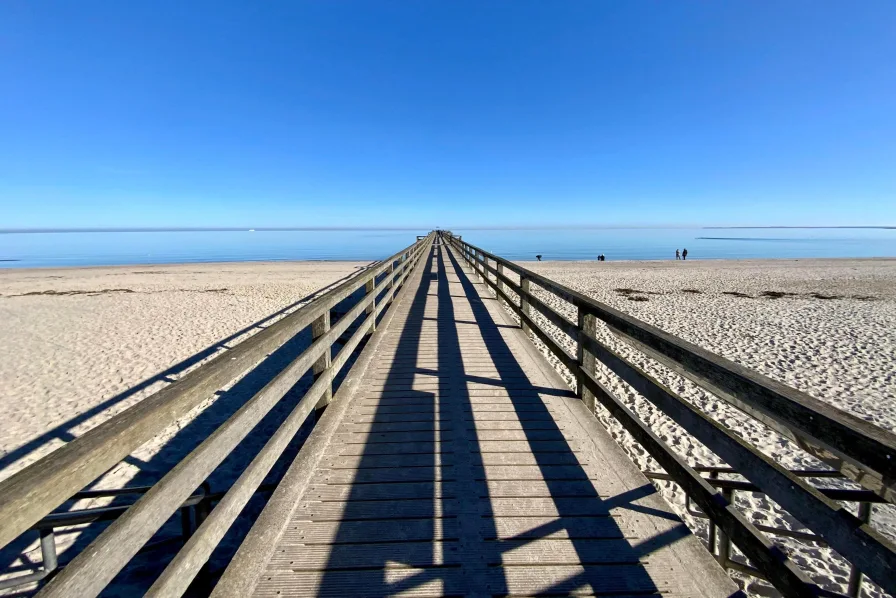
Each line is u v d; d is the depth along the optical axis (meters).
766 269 25.81
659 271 24.83
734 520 1.41
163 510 1.10
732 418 5.02
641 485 2.17
